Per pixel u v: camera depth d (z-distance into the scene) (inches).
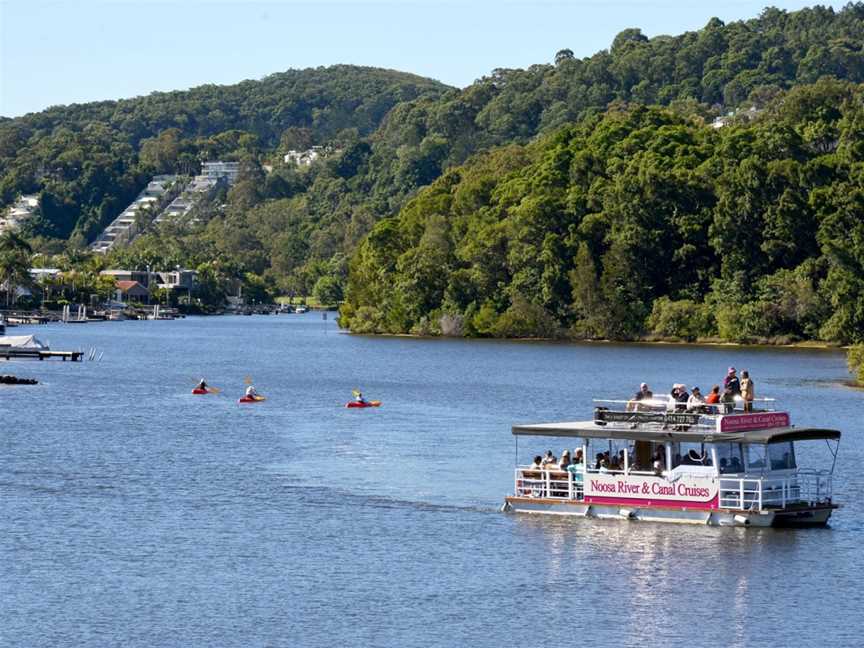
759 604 3038.9
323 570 3341.5
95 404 7126.0
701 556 3395.7
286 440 5615.2
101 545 3597.4
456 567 3353.8
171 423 6250.0
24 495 4276.6
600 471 3791.8
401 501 4151.1
